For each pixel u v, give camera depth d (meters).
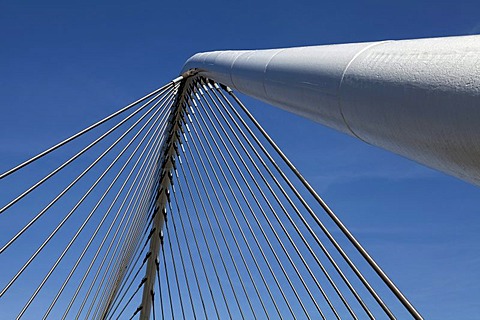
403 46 3.87
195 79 11.83
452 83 3.23
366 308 6.04
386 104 3.67
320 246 6.78
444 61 3.38
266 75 5.70
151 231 14.91
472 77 3.16
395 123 3.64
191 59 11.49
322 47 4.95
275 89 5.46
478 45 3.32
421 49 3.65
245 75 6.40
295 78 4.94
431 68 3.43
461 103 3.15
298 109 5.11
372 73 3.88
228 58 7.87
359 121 4.07
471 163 3.26
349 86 4.07
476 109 3.07
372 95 3.81
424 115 3.38
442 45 3.53
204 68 9.73
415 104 3.44
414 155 3.75
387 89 3.68
